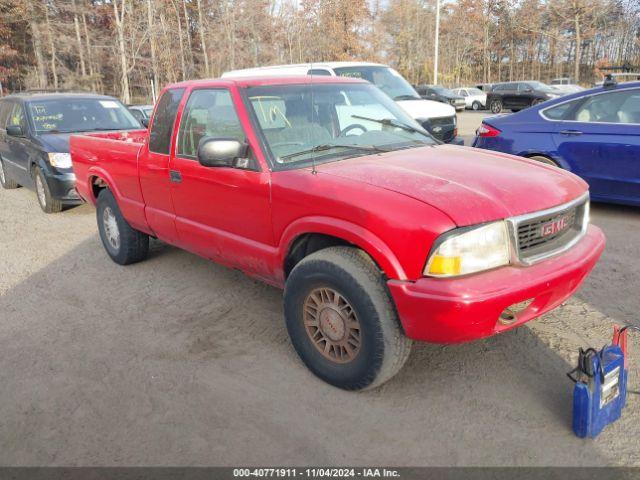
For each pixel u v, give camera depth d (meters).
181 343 4.00
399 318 2.92
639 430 2.85
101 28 50.25
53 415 3.21
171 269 5.58
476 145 7.90
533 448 2.76
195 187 4.18
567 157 6.85
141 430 3.04
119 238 5.62
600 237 3.50
